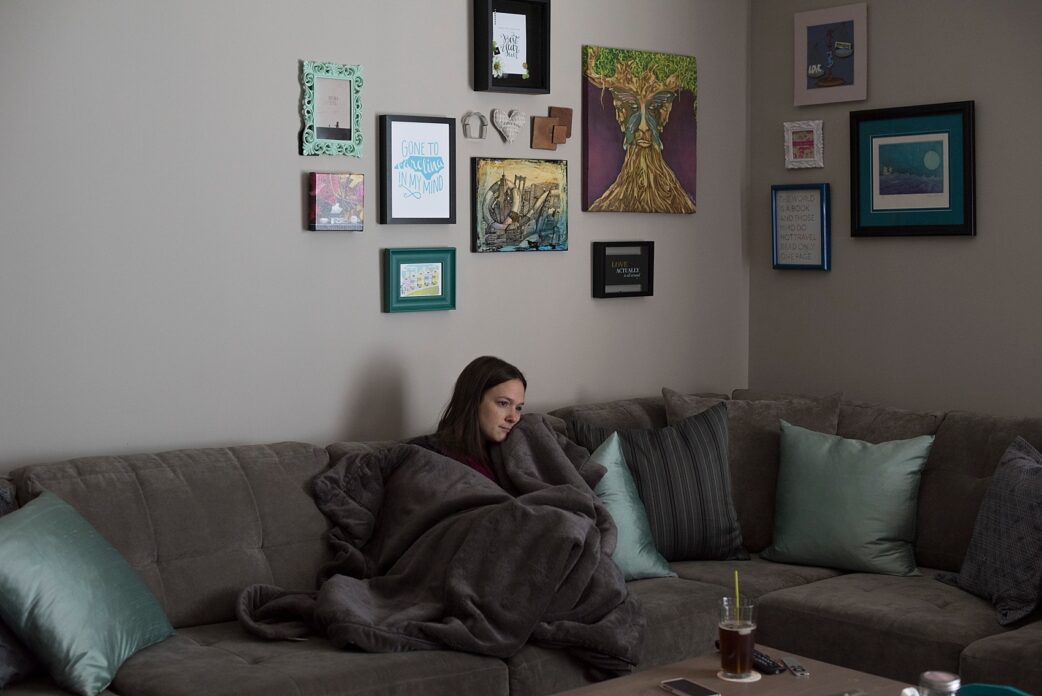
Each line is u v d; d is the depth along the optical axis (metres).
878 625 3.24
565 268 4.43
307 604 3.12
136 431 3.46
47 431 3.30
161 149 3.46
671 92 4.68
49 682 2.71
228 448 3.43
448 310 4.09
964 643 3.09
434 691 2.86
